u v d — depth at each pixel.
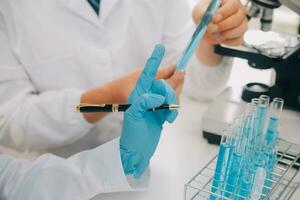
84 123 0.97
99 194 0.82
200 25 0.88
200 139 1.02
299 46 1.10
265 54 1.06
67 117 0.96
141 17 1.15
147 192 0.83
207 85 1.23
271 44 1.09
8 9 1.05
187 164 0.92
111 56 1.10
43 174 0.79
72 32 1.07
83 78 1.10
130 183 0.80
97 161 0.77
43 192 0.77
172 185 0.85
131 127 0.74
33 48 1.05
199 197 0.78
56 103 0.97
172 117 0.75
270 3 1.05
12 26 1.05
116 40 1.11
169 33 1.24
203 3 1.08
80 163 0.80
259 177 0.71
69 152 1.06
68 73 1.09
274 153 0.78
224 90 1.15
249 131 0.76
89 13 1.07
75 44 1.07
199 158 0.94
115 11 1.11
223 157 0.74
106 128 1.10
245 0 1.08
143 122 0.74
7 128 0.98
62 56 1.07
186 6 1.25
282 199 0.76
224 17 1.00
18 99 1.01
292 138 0.94
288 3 1.02
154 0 1.15
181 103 1.22
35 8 1.05
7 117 0.98
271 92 1.07
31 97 1.03
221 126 0.97
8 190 0.78
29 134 0.99
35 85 1.09
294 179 0.83
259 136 0.77
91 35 1.09
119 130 1.10
